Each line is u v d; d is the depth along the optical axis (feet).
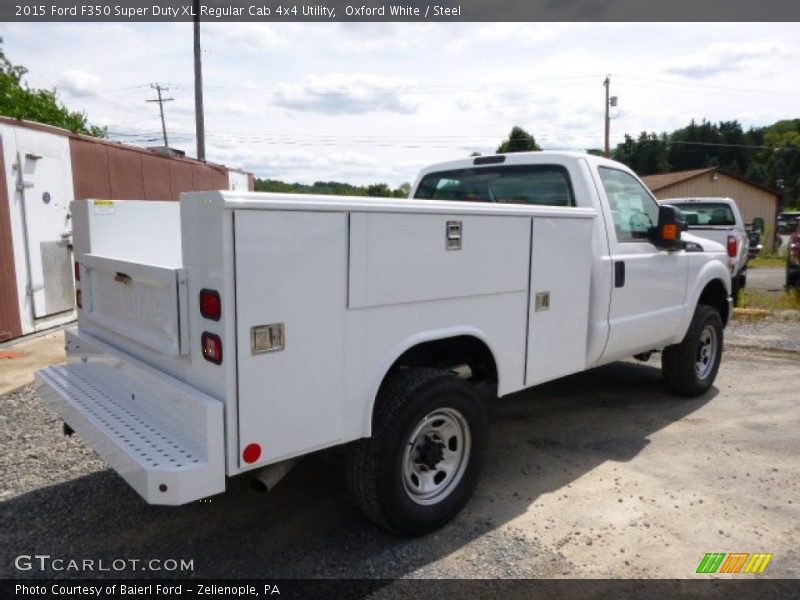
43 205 25.67
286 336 8.34
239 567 9.75
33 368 20.27
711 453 14.49
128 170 33.37
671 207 15.83
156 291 9.11
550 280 12.38
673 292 16.81
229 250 7.72
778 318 32.53
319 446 8.92
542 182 15.02
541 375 12.53
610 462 13.96
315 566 9.79
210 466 7.91
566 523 11.20
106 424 9.14
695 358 18.19
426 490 10.74
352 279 8.94
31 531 10.71
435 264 10.04
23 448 14.10
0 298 23.47
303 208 8.27
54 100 70.38
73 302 27.78
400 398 9.88
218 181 48.85
